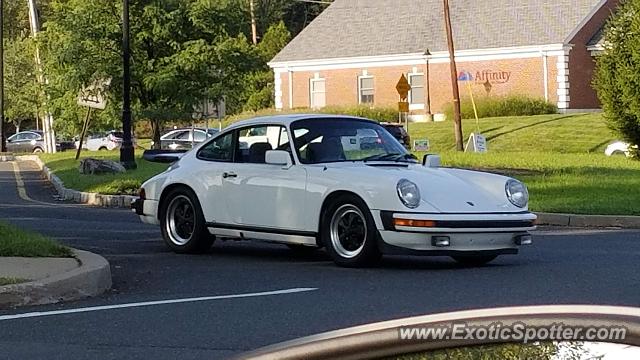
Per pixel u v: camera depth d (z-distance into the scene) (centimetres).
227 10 3459
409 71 5075
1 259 981
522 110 4553
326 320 766
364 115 4816
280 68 5456
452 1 5288
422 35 5116
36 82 4147
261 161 1139
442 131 3988
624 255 1159
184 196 1206
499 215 1012
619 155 2953
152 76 3300
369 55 5150
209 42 3456
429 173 1052
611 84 2748
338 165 1077
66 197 2270
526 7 4975
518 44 4753
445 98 4966
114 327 757
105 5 3325
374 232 1013
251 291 913
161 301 864
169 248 1242
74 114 3628
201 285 955
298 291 907
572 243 1312
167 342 704
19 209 1936
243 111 5734
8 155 4553
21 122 8094
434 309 795
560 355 205
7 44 6700
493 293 878
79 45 3284
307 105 5381
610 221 1602
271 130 1145
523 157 2786
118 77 3306
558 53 4659
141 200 1261
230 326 754
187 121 3553
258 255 1198
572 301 827
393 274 1007
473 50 4862
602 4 4825
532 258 1144
